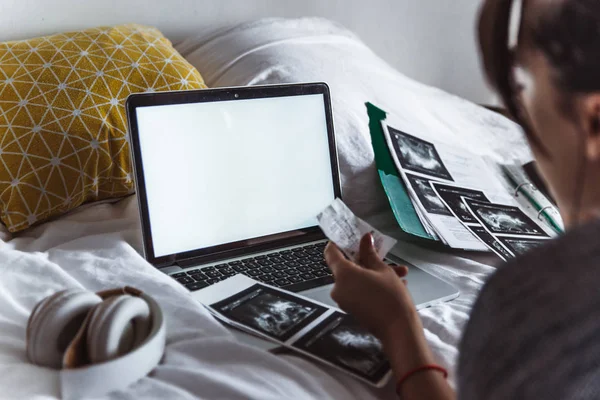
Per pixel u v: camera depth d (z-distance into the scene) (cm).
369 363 57
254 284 73
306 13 158
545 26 32
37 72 98
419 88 146
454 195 102
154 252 79
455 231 91
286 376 55
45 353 54
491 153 130
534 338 27
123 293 60
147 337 56
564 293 28
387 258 87
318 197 94
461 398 31
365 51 144
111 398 51
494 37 35
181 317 64
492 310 30
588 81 30
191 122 83
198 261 81
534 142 35
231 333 63
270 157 90
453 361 59
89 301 56
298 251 87
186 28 143
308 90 95
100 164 95
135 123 79
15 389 52
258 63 119
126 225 95
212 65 125
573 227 31
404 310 52
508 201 106
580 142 32
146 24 137
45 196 92
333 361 57
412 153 108
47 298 57
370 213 106
